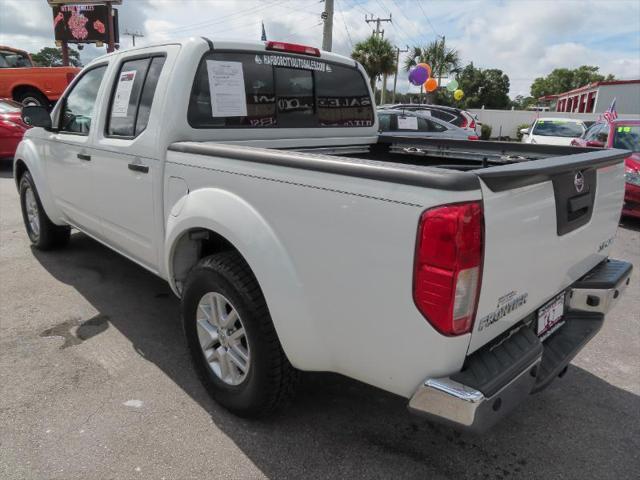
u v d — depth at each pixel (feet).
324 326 6.70
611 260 9.09
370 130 13.12
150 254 10.15
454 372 5.87
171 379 9.64
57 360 10.16
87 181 11.86
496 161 11.28
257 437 8.13
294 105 11.03
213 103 9.51
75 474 7.20
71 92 12.89
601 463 7.85
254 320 7.50
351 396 9.36
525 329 6.82
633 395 9.74
